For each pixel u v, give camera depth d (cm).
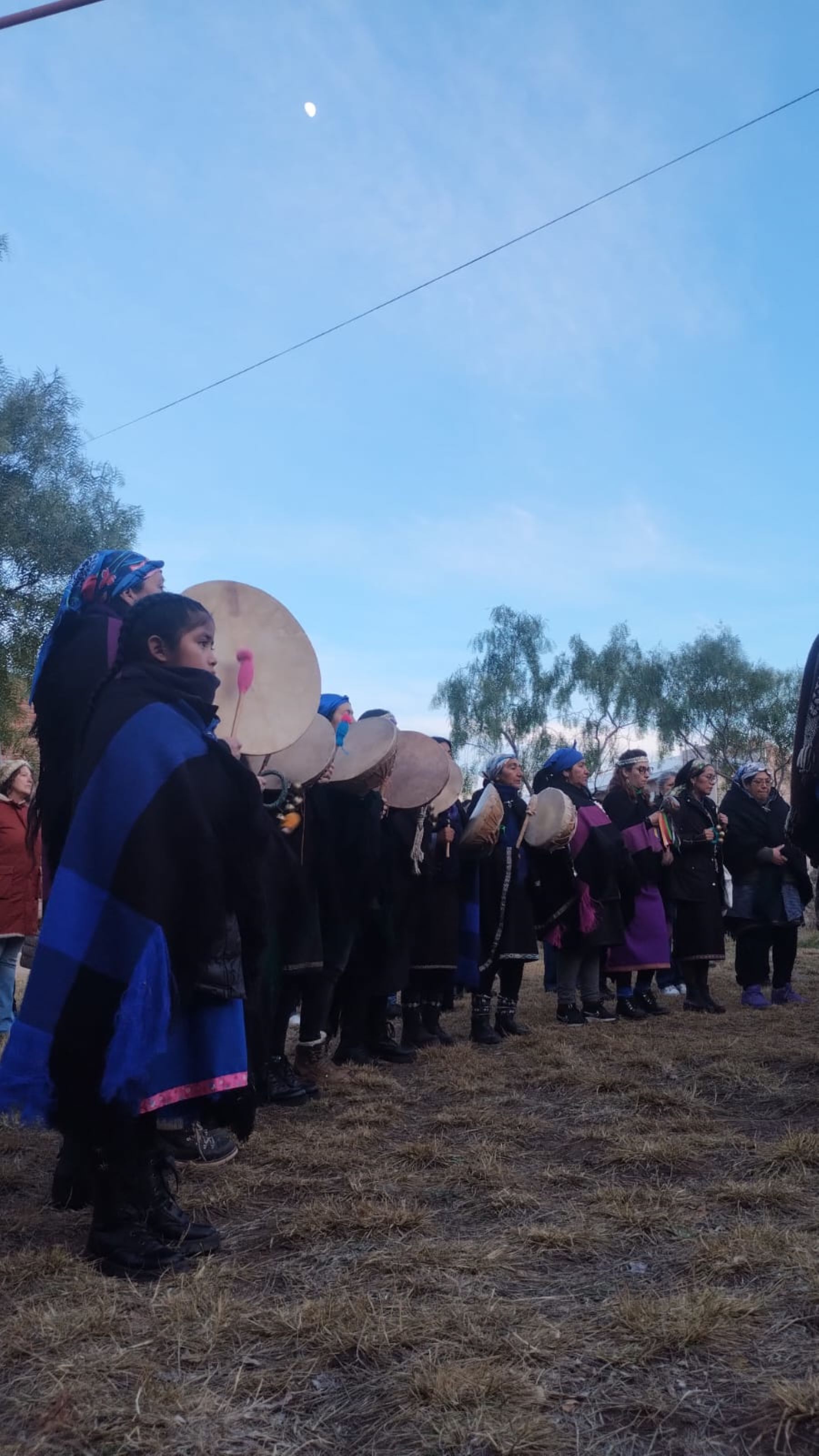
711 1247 291
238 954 305
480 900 673
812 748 418
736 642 4416
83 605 344
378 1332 244
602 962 810
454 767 650
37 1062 263
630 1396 219
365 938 578
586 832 762
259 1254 300
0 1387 225
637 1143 403
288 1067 490
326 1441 206
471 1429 206
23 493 1833
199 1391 223
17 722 1906
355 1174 371
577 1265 291
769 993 946
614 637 4716
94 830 277
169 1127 386
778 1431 204
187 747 288
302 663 416
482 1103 488
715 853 820
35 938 684
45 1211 341
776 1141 411
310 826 491
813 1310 253
